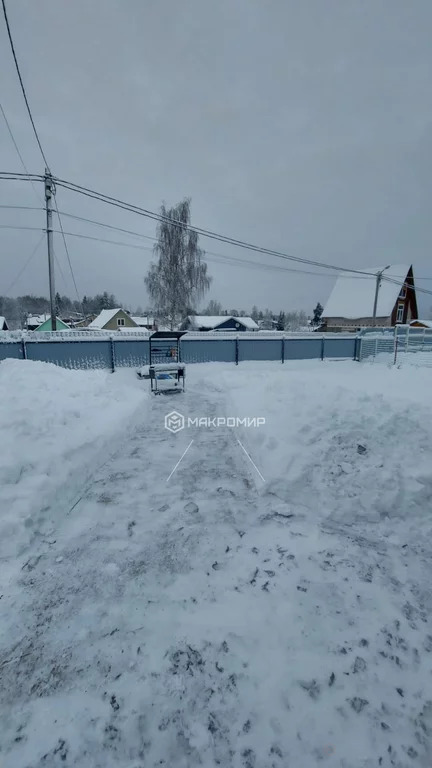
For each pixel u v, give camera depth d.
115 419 5.85
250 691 1.81
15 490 3.32
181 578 2.62
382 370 15.61
